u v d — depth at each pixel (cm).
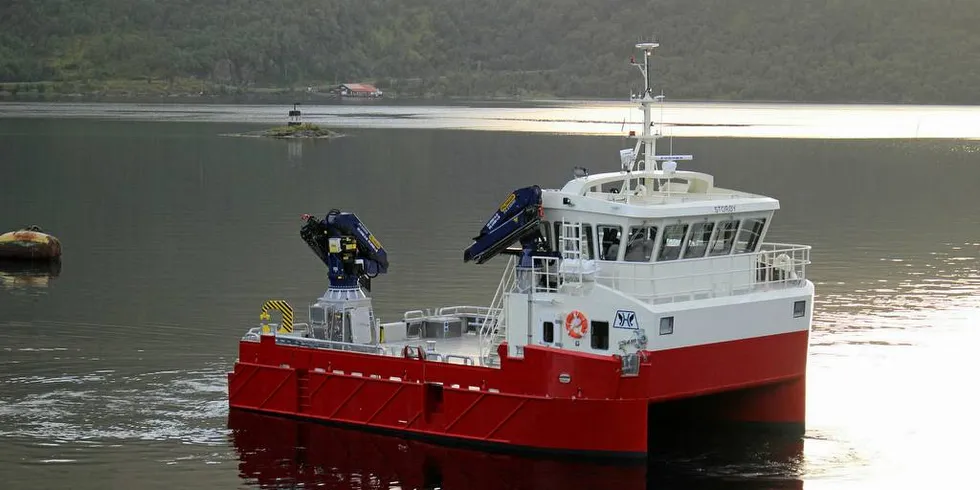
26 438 3519
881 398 3941
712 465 3325
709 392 3262
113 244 7088
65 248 6956
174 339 4688
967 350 4553
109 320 5025
